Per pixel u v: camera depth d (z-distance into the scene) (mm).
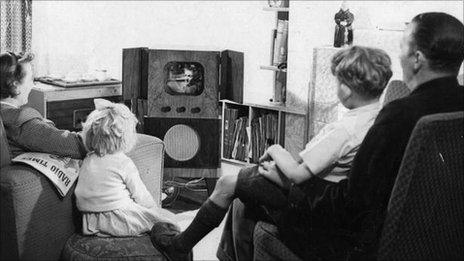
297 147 4320
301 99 4293
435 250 2051
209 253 3137
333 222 2102
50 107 3824
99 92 3980
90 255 2371
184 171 3551
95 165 2479
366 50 2152
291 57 4293
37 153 2398
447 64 2041
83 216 2512
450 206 2016
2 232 2273
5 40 4258
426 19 2051
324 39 4133
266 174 2271
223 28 4848
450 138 1896
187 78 3432
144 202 2602
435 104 1988
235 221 2436
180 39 5012
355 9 4023
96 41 4922
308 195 2156
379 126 1970
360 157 1980
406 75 2139
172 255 2410
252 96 4793
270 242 2225
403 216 1916
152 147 2830
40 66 4598
